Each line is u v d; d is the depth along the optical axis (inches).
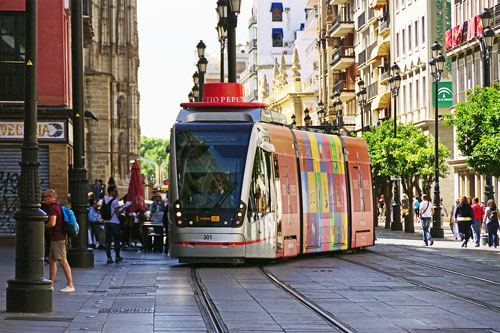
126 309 712.4
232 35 1397.6
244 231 1115.3
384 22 3494.1
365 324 629.3
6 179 1595.7
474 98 1583.4
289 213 1217.4
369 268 1119.6
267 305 740.7
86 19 2210.9
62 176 1599.4
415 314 684.7
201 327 614.2
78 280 959.0
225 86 1218.0
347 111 4207.7
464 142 1585.9
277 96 5487.2
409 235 2170.3
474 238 1803.6
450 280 963.3
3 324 611.5
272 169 1178.0
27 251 676.1
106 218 1231.5
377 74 3649.1
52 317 657.6
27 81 675.4
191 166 1135.6
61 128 1605.6
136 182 1568.7
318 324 629.6
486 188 1664.6
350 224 1409.9
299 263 1200.8
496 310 709.9
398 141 2393.0
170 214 1133.7
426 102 2960.1
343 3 4242.1
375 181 2598.4
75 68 1151.0
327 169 1348.4
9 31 1621.6
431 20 2967.5
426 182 2386.8
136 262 1242.0
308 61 5241.1
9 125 1589.6
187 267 1136.2
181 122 1167.0
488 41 1593.3
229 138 1140.5
